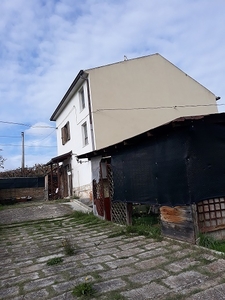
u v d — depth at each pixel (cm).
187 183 446
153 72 1438
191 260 383
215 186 468
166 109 1429
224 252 398
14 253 515
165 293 289
